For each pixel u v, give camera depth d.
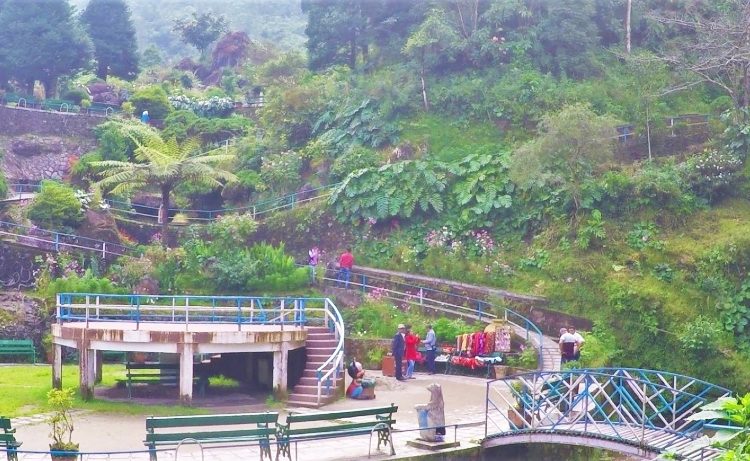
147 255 35.97
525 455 18.66
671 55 42.41
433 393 17.83
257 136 48.28
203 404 22.17
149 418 15.70
